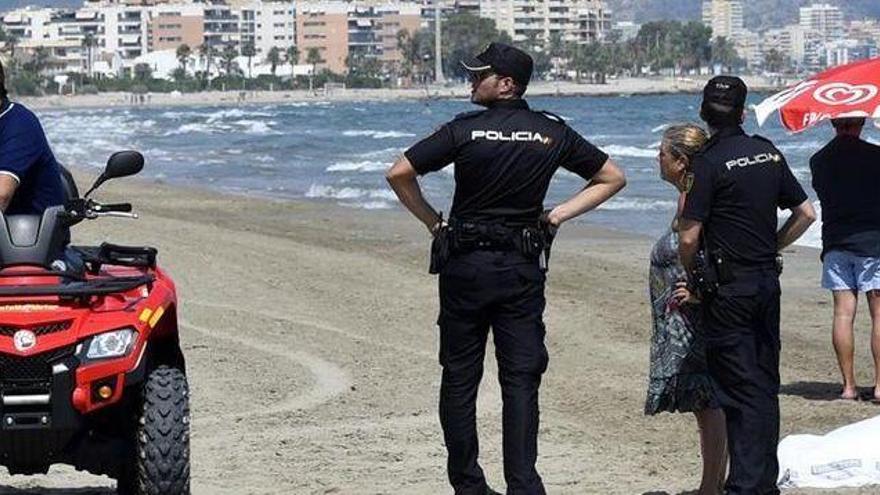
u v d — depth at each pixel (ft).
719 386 36.24
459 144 35.53
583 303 80.84
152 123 521.65
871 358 64.69
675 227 38.09
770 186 35.83
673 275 37.91
